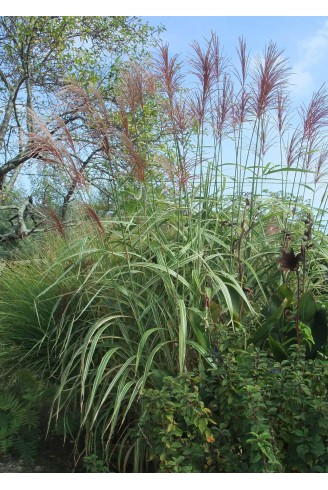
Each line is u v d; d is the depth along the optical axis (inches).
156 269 172.2
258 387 126.6
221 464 131.1
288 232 201.0
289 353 164.7
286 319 171.9
